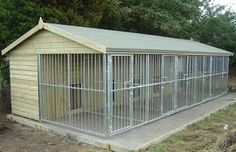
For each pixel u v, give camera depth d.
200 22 23.53
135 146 7.52
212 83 14.72
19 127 9.96
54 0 14.93
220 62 15.65
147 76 9.66
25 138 8.80
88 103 9.16
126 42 9.51
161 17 21.00
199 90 13.30
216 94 15.26
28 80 10.37
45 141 8.48
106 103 8.15
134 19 20.92
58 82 9.65
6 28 13.91
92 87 8.92
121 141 7.92
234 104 13.94
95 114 8.99
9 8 13.96
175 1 22.28
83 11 16.19
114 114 8.68
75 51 8.75
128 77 8.83
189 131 9.17
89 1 16.20
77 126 9.12
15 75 10.85
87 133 8.62
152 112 10.07
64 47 9.04
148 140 8.02
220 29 22.52
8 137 8.91
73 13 15.18
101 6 16.84
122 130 8.70
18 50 10.56
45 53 9.62
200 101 13.37
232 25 22.59
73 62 9.32
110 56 8.07
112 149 7.63
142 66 9.44
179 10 23.12
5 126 9.76
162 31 21.53
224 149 6.15
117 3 18.31
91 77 8.93
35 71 10.07
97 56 8.74
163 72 10.48
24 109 10.62
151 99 9.99
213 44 22.92
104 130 8.24
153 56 9.97
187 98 12.24
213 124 10.04
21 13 14.12
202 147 7.62
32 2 14.30
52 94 9.86
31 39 10.01
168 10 22.31
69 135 8.66
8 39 13.85
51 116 9.90
